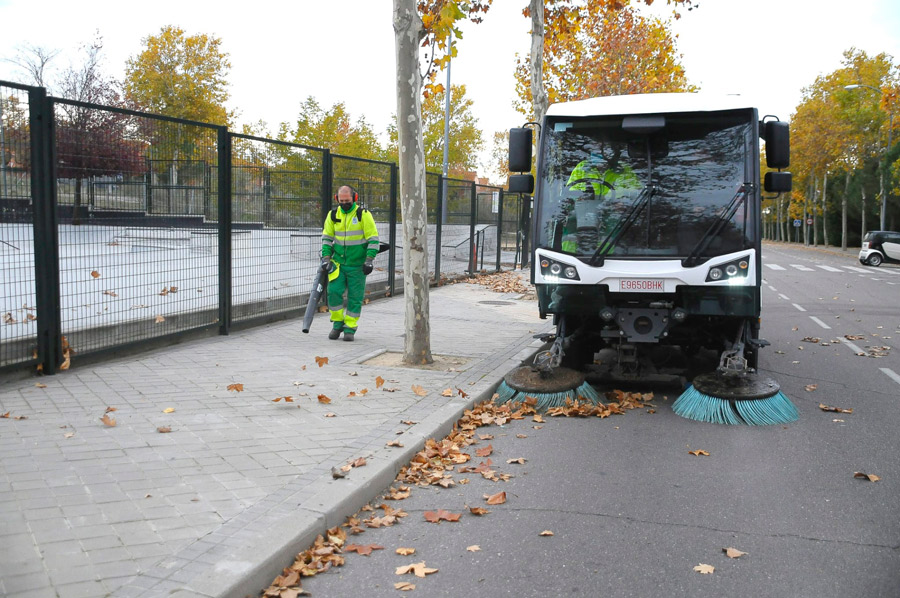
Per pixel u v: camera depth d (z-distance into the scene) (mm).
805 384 8508
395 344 9617
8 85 6414
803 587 3621
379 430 5766
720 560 3924
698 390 6996
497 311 13594
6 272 6562
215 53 36375
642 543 4137
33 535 3770
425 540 4184
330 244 9719
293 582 3605
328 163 11977
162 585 3307
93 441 5242
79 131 7176
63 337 7176
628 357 7590
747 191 7012
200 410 6129
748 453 5848
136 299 8117
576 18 18078
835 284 24266
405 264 8375
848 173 52469
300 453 5160
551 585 3643
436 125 40406
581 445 6035
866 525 4406
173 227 8609
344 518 4352
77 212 7219
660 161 7223
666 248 7098
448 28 8398
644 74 29766
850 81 49594
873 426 6691
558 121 7477
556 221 7371
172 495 4336
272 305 10828
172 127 8445
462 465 5480
